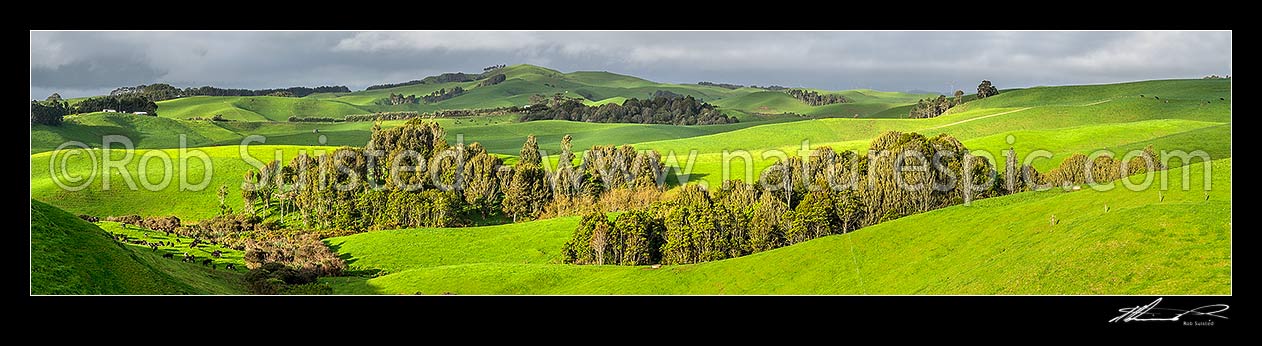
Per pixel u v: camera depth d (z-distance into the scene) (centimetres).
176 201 17400
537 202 16838
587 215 11956
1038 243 6856
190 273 7588
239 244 12031
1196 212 6188
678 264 9925
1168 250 5812
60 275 5653
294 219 16350
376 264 12112
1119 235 6212
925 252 7819
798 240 11356
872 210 12000
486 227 14088
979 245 7500
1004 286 6197
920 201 12206
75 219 6919
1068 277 5912
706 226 11331
